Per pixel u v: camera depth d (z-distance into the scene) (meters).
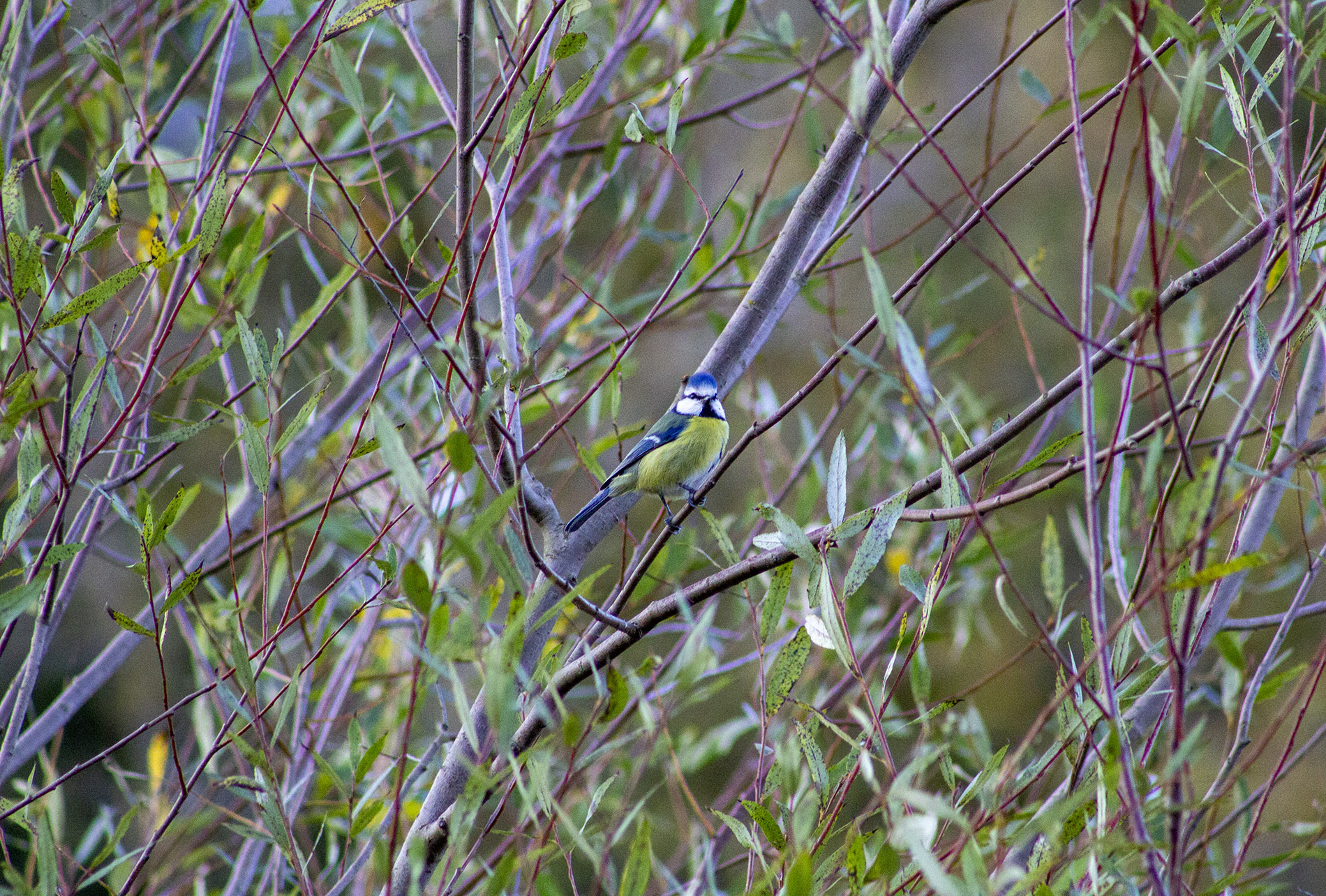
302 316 8.16
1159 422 4.76
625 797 6.70
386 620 8.52
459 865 4.79
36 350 7.52
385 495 9.24
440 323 9.84
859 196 8.39
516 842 5.44
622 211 10.18
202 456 15.73
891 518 5.73
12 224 6.17
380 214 9.23
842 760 5.20
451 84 12.93
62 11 7.95
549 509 7.32
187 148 10.93
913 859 4.38
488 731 6.45
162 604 6.38
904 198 18.94
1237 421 3.99
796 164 17.75
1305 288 6.29
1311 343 5.86
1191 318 9.29
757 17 9.32
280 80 8.79
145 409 7.34
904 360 4.49
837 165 7.52
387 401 9.34
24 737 7.08
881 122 9.42
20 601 5.62
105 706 16.25
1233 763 4.96
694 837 7.30
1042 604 15.80
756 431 6.50
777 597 5.64
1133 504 7.95
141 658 16.27
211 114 7.44
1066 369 16.72
